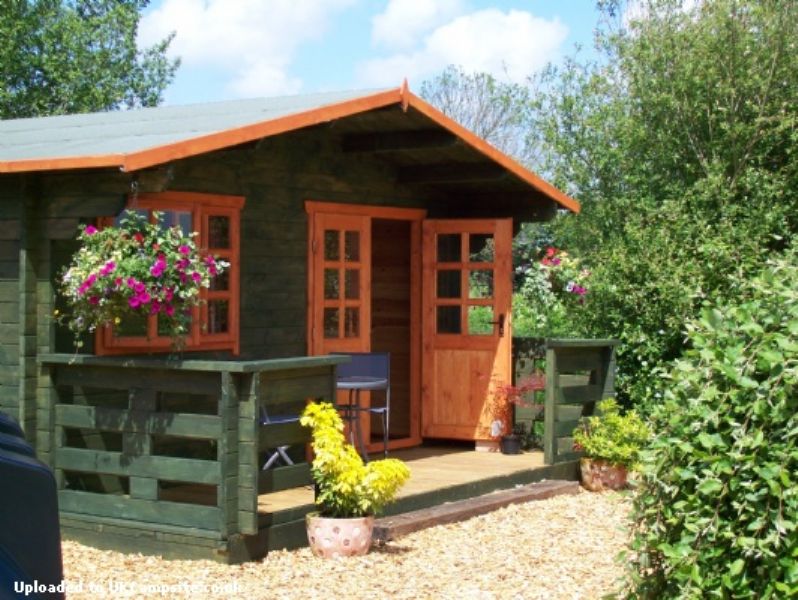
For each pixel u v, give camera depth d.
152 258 7.21
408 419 12.24
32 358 7.88
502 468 10.09
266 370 7.11
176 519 7.27
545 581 6.86
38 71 24.77
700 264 13.31
